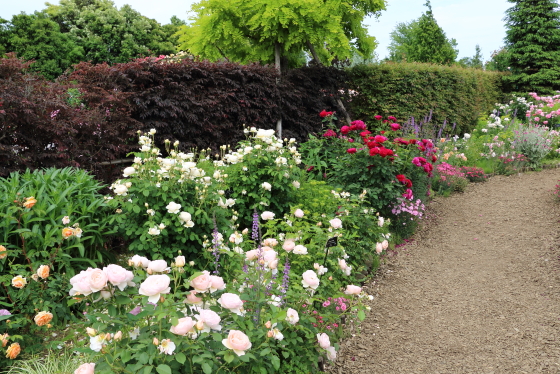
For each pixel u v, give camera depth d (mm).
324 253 3318
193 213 3713
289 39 8438
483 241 5906
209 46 9047
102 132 5203
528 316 3850
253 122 7102
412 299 4262
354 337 3498
